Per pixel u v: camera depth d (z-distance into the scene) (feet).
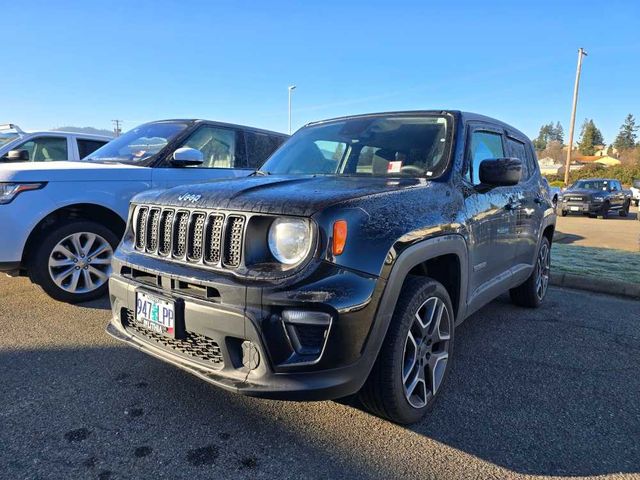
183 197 8.50
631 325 14.79
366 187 8.75
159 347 8.62
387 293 7.58
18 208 13.83
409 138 11.38
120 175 15.66
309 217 7.18
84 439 8.04
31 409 8.95
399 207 8.34
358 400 8.55
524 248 14.24
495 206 11.62
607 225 52.60
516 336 13.64
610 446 8.23
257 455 7.72
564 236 38.45
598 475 7.45
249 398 9.52
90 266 15.40
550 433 8.60
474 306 11.05
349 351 7.17
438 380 9.35
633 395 10.13
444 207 9.39
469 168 11.00
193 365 7.97
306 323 6.95
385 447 8.04
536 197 15.17
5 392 9.57
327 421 8.79
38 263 14.40
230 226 7.62
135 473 7.20
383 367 8.00
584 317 15.56
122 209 15.64
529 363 11.73
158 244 8.70
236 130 19.67
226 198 7.93
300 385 7.05
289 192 8.04
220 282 7.39
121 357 11.30
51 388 9.77
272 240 7.38
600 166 207.21
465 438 8.38
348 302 7.04
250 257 7.42
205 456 7.66
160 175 16.57
